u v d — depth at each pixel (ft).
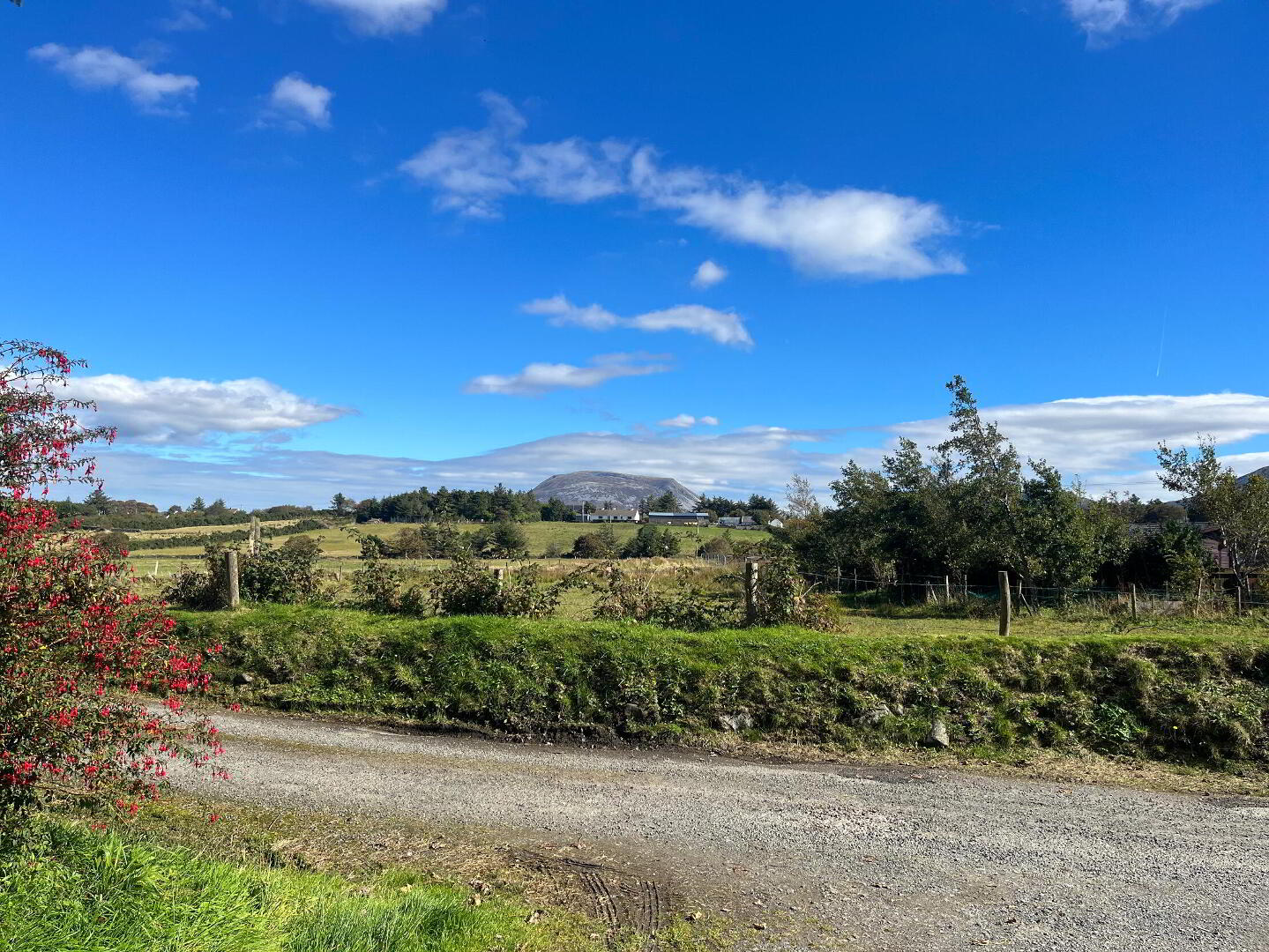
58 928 13.76
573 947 16.12
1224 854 20.90
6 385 19.34
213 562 49.06
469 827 22.58
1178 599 59.06
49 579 16.56
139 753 18.13
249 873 17.85
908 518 86.12
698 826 22.88
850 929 17.04
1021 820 23.44
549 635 37.40
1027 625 52.44
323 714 34.88
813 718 32.19
